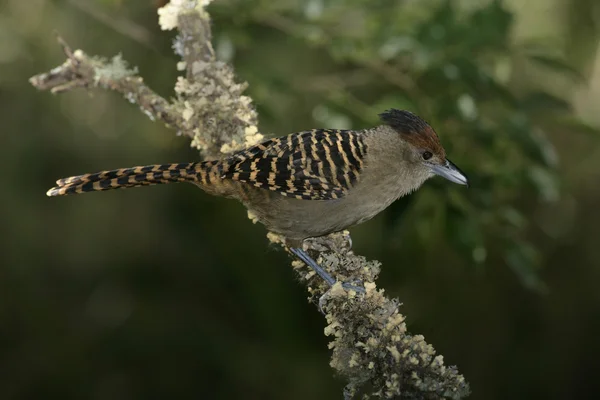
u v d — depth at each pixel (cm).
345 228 751
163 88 1165
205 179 711
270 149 716
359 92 1126
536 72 1257
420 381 545
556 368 1502
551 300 1525
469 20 870
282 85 928
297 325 1427
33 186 1405
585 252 1519
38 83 748
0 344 1391
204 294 1455
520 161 909
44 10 1305
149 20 1166
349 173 722
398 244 962
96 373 1388
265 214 732
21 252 1416
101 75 739
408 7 918
